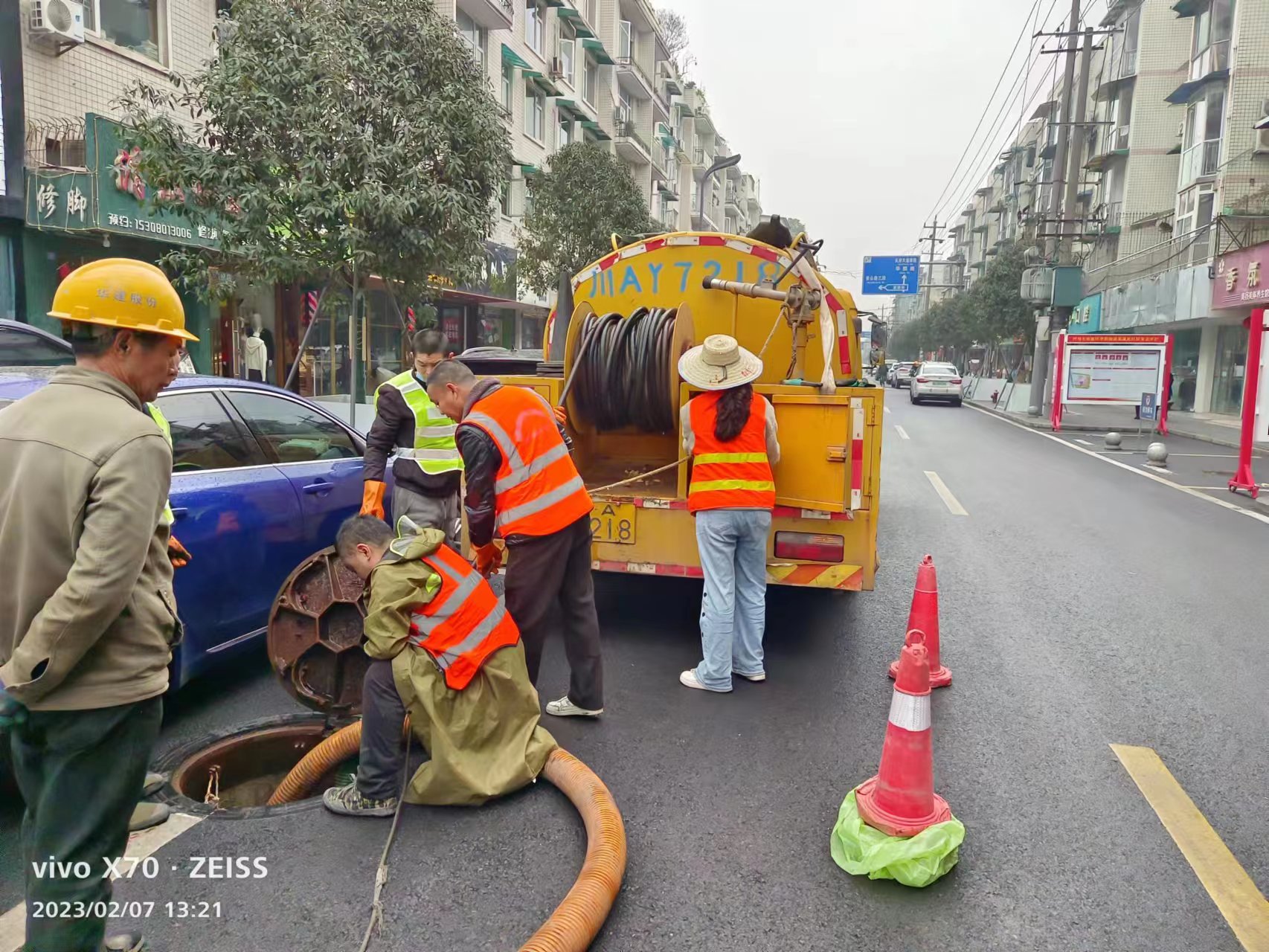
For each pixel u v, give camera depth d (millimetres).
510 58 26000
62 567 2078
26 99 10992
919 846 3029
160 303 2213
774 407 4941
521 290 25047
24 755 2225
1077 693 4828
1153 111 36000
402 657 3324
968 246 95688
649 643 5543
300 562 4910
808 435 4906
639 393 5348
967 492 11883
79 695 2133
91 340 2148
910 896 2975
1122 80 36594
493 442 3895
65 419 2076
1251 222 23359
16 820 3318
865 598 6672
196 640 4203
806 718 4422
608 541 5301
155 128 9383
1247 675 5137
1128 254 36438
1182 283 25922
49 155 11281
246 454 4711
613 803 3330
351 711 4059
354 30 9523
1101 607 6508
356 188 9203
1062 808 3586
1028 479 13227
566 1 32812
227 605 4375
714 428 4570
